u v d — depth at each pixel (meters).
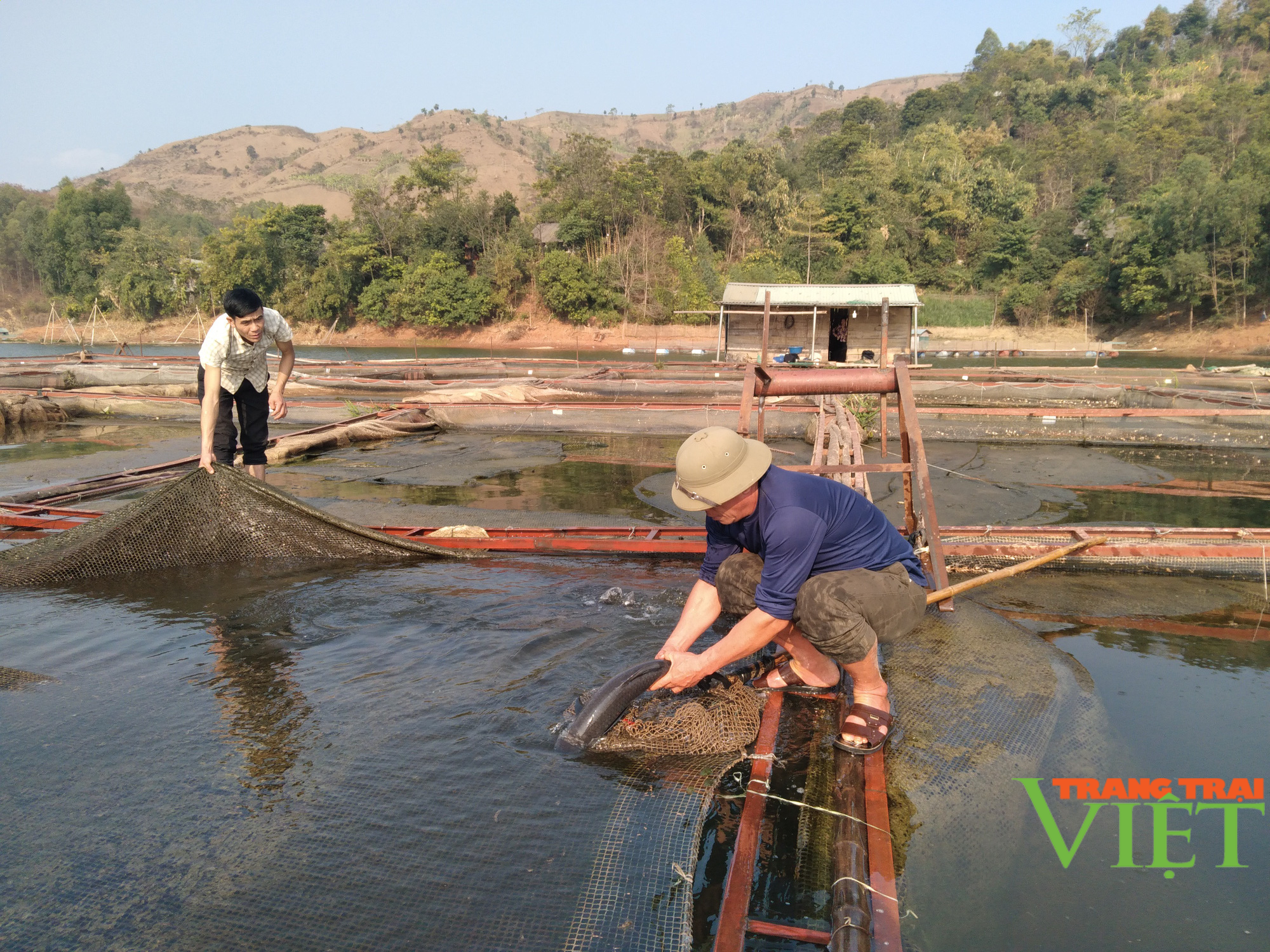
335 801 2.44
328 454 10.52
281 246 69.12
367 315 64.81
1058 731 2.97
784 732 2.91
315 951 1.82
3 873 2.10
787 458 9.70
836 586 2.64
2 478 8.66
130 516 4.84
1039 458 10.11
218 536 5.04
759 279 62.59
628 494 7.87
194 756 2.72
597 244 63.44
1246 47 125.50
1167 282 50.66
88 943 1.84
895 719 2.99
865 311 27.14
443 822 2.32
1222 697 3.36
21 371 15.88
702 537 5.38
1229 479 8.83
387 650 3.63
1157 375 16.73
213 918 1.93
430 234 65.88
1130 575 4.90
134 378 16.55
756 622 2.68
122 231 75.50
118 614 4.19
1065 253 62.28
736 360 25.84
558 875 2.09
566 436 12.30
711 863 2.21
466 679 3.29
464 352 44.41
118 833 2.28
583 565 5.04
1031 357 34.72
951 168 69.88
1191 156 51.50
